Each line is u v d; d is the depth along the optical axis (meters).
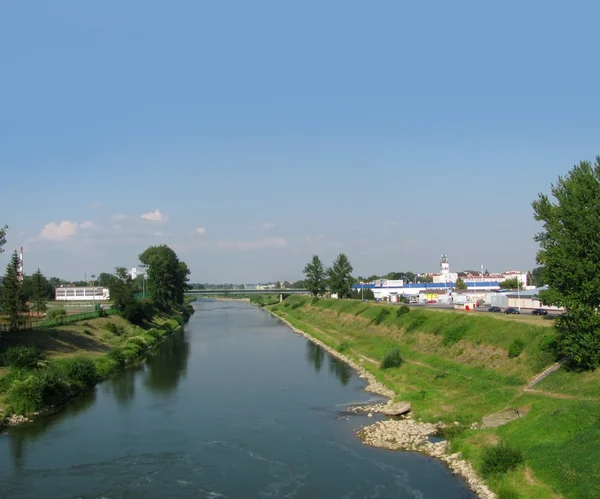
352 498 31.80
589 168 43.84
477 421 42.69
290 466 37.22
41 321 92.38
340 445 41.44
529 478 30.50
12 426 46.56
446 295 156.25
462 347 64.38
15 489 33.44
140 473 36.16
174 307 186.00
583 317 42.00
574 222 43.00
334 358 86.44
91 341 85.12
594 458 28.92
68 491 33.19
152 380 68.12
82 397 58.31
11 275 75.62
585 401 36.12
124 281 124.25
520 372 50.16
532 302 101.31
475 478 33.31
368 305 124.75
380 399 56.22
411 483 33.59
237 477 35.44
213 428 46.41
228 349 99.19
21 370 54.28
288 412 51.69
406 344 79.56
